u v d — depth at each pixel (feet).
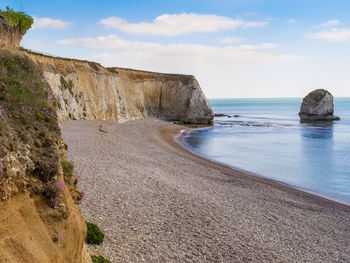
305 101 402.31
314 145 185.16
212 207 61.93
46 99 28.14
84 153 93.71
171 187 71.82
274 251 46.85
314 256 47.70
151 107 326.24
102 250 37.76
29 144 21.81
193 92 323.78
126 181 70.54
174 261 38.81
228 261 41.37
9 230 17.58
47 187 21.38
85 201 53.06
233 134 237.04
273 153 156.66
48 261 19.08
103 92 230.48
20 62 29.19
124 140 145.28
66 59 196.65
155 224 49.08
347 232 60.44
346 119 410.52
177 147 159.53
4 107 22.72
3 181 17.92
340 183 101.14
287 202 76.38
